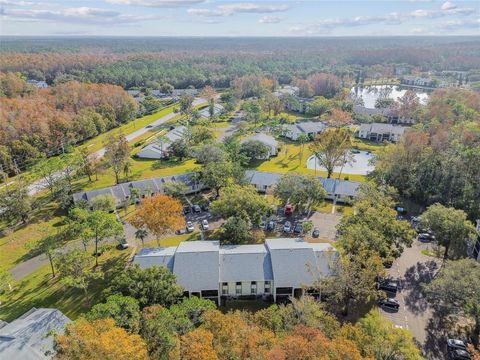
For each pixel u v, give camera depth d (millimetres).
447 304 41875
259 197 65500
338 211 76500
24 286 53375
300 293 50719
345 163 102500
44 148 108688
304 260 51844
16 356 36000
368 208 58344
